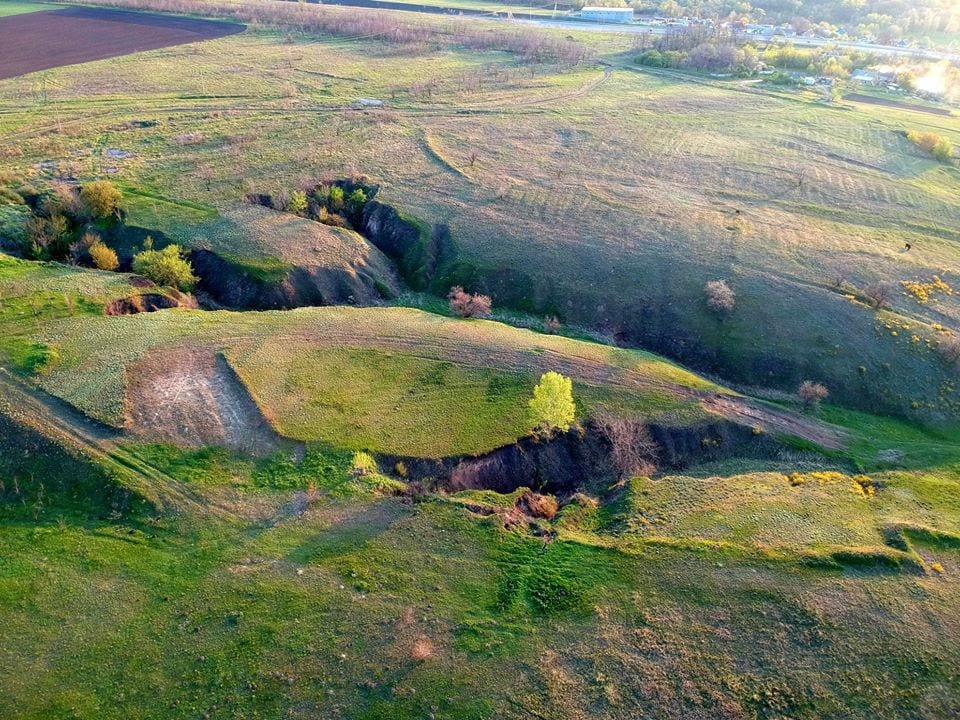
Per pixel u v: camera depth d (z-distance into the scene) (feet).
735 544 114.32
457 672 93.45
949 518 124.36
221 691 90.63
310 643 96.48
